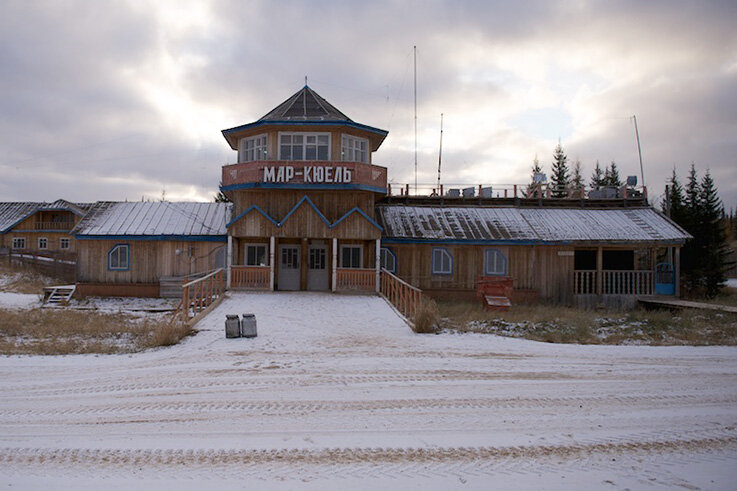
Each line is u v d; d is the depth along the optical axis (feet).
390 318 53.42
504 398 26.71
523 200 89.40
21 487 16.67
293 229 69.46
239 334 43.11
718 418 24.18
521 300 77.87
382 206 85.76
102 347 38.86
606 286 79.71
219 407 24.82
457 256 78.33
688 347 41.63
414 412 24.35
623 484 17.39
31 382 29.19
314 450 19.83
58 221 149.59
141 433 21.52
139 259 75.77
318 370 31.99
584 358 36.55
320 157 73.56
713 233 106.01
